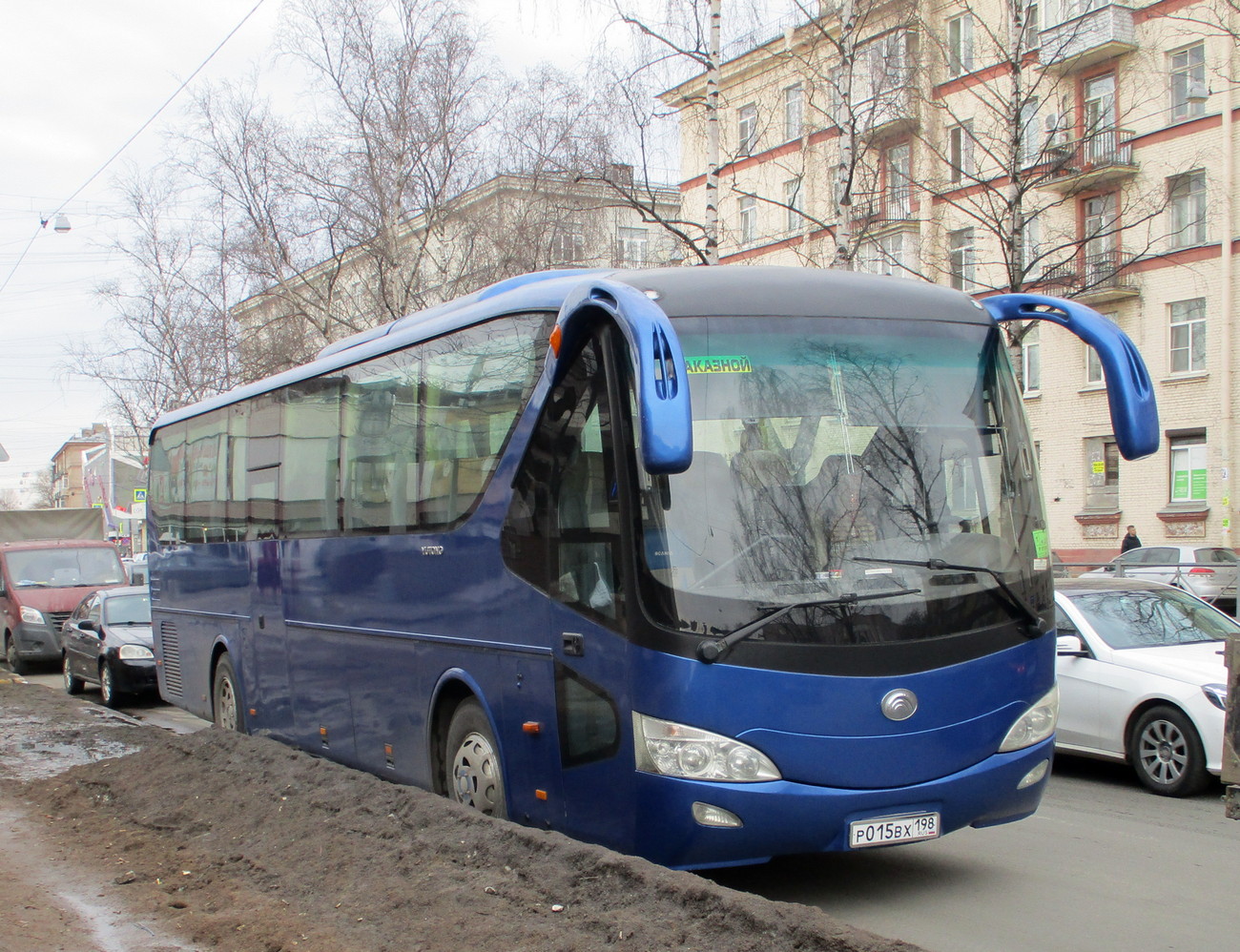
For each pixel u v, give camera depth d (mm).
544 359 6996
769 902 4973
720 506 5996
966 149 25312
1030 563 6500
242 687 12000
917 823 5969
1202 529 31266
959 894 6820
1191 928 6121
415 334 8688
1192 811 9031
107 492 50000
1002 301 7172
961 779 6020
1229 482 30641
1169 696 9578
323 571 9977
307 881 6465
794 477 6148
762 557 5941
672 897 5203
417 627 8281
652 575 5902
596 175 22500
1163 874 7195
